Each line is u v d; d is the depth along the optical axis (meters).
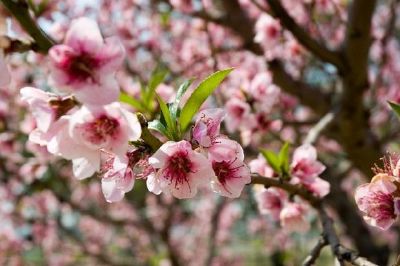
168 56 6.43
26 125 4.68
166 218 7.92
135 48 6.25
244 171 1.81
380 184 1.73
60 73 1.43
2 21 1.72
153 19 6.50
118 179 1.74
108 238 10.42
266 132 3.62
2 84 1.44
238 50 4.89
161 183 1.70
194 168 1.69
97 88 1.43
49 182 6.63
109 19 6.61
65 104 1.54
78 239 8.83
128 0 6.39
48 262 9.28
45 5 2.05
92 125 1.53
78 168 1.66
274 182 2.26
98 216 7.31
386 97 4.63
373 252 5.64
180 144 1.67
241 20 4.86
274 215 2.73
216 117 1.77
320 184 2.40
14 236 8.70
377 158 4.39
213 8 5.45
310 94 4.79
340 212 5.72
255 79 3.62
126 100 2.21
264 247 10.78
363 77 3.86
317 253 2.14
